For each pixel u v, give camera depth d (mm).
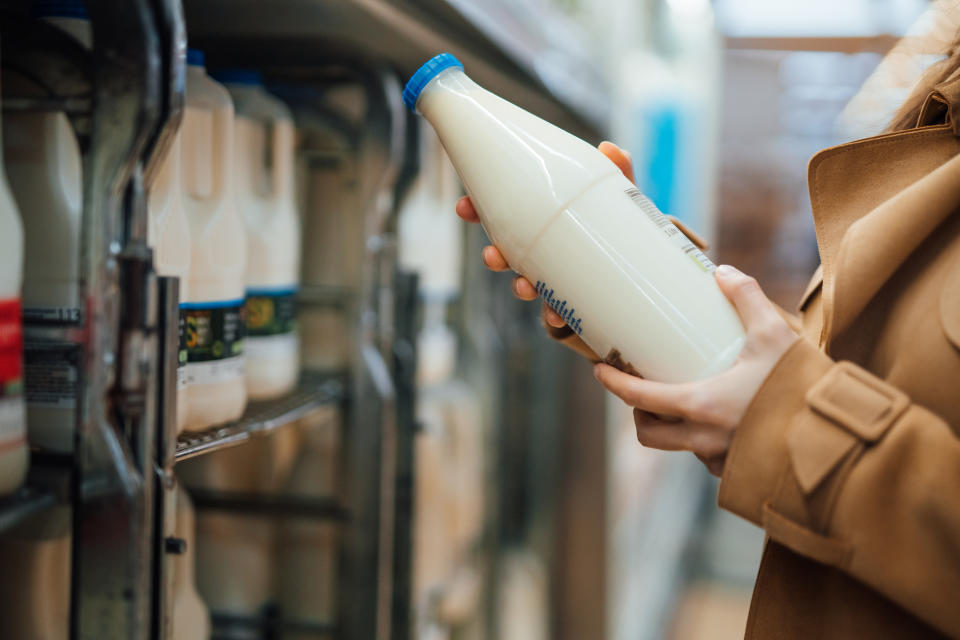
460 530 1953
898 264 748
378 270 1322
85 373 674
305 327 1351
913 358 730
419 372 1729
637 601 3191
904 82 901
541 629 2549
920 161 811
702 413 723
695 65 4516
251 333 1145
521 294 898
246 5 1052
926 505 650
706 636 3467
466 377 2133
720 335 762
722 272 778
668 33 3570
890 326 764
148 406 702
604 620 2570
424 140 1665
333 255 1334
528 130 842
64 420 735
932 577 650
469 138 852
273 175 1183
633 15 2748
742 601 3902
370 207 1300
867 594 729
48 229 731
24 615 788
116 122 665
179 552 756
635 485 3301
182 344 931
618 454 2834
